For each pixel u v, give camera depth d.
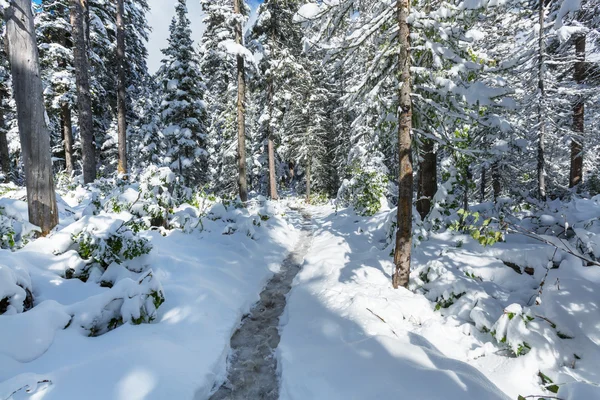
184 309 4.54
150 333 3.74
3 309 3.36
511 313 3.76
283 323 5.13
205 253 7.26
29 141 5.32
